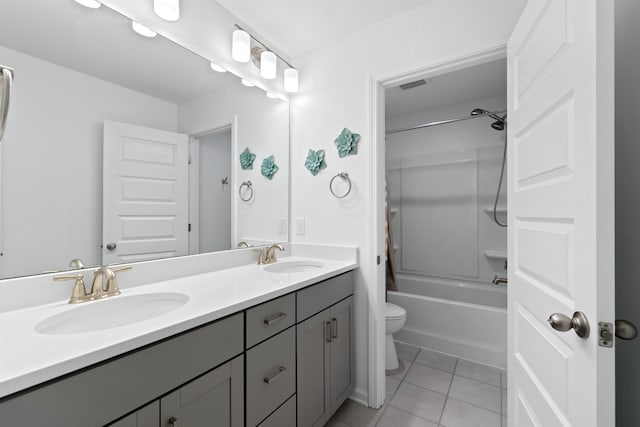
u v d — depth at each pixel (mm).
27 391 552
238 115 1716
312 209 1948
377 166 1708
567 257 761
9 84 907
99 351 636
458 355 2264
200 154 1520
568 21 748
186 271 1407
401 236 3365
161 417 765
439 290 3027
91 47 1111
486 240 2885
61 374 583
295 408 1260
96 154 1127
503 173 2766
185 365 826
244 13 1621
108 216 1160
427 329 2441
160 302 1117
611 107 628
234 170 1698
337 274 1545
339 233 1834
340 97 1834
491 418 1584
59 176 1026
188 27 1422
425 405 1700
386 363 2084
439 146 3086
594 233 642
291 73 1892
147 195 1299
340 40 1841
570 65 738
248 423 1027
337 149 1835
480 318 2207
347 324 1680
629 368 867
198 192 1512
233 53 1548
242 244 1733
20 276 931
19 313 878
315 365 1396
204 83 1526
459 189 3025
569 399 742
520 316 1096
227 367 954
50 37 1007
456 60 1463
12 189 922
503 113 2559
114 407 674
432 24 1521
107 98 1159
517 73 1127
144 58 1277
